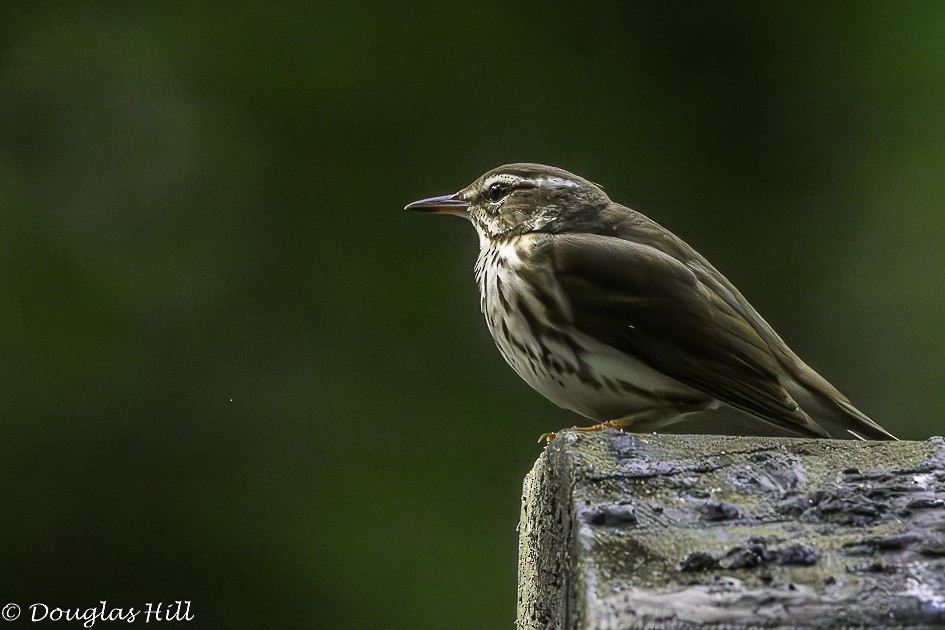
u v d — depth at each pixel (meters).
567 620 4.47
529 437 12.77
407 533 12.45
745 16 14.20
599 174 13.91
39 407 13.20
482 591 12.23
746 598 3.89
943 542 4.14
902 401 13.01
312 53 14.20
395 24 14.16
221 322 13.51
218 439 13.05
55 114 14.39
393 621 12.23
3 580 12.66
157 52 14.41
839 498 4.44
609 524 4.29
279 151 13.99
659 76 14.16
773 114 14.06
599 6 14.23
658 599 3.89
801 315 13.52
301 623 12.31
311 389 13.17
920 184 13.55
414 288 13.50
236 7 14.44
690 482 4.54
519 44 14.13
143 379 13.32
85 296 13.67
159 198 14.02
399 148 13.92
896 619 3.82
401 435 12.88
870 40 14.09
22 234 13.95
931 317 13.13
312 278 13.62
